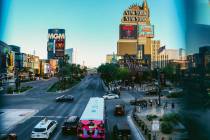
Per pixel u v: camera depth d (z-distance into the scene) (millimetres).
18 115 45125
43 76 187500
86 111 30297
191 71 23594
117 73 116500
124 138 28422
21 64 142875
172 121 33562
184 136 27484
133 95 80375
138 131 33281
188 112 24797
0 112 46875
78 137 27828
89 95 79312
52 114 46438
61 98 64688
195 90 23812
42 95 79000
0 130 33719
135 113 47625
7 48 84750
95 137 27297
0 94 44531
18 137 30312
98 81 159125
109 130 34250
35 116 44406
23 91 86562
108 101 66250
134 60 155750
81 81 158875
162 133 31672
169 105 57656
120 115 45875
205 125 23938
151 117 41750
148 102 63344
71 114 46469
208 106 24094
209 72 22719
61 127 35031
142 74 124125
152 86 109562
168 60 156125
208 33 20031
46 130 28984
